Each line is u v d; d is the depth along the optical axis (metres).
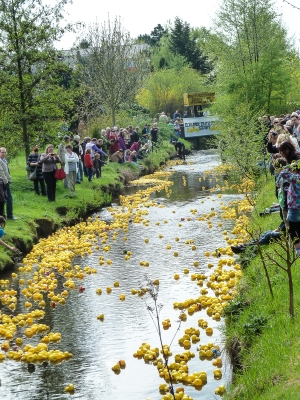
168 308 12.84
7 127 27.97
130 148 41.56
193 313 12.41
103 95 46.84
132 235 20.62
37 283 15.30
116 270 16.19
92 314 12.76
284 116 25.62
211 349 10.44
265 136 24.39
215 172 38.00
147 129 49.91
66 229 21.80
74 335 11.64
